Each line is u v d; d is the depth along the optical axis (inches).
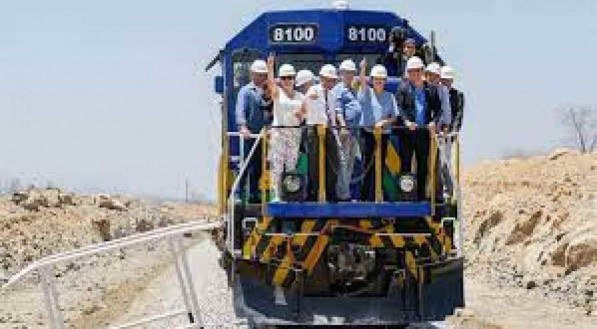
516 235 1336.1
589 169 1640.0
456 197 586.6
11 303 1008.9
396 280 573.3
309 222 570.6
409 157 581.0
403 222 578.2
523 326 737.0
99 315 887.7
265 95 605.0
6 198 2240.4
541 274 1077.1
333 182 571.8
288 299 567.8
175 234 504.4
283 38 660.7
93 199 2910.9
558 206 1288.1
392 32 658.8
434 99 602.2
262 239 569.0
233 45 665.0
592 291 924.0
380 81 589.9
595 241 1016.9
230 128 650.8
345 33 661.3
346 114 586.9
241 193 594.6
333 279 572.4
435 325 685.9
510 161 2110.0
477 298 949.2
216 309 823.1
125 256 1878.7
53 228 2055.9
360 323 569.0
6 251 1589.6
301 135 571.5
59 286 1222.9
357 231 572.7
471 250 1542.8
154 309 900.6
